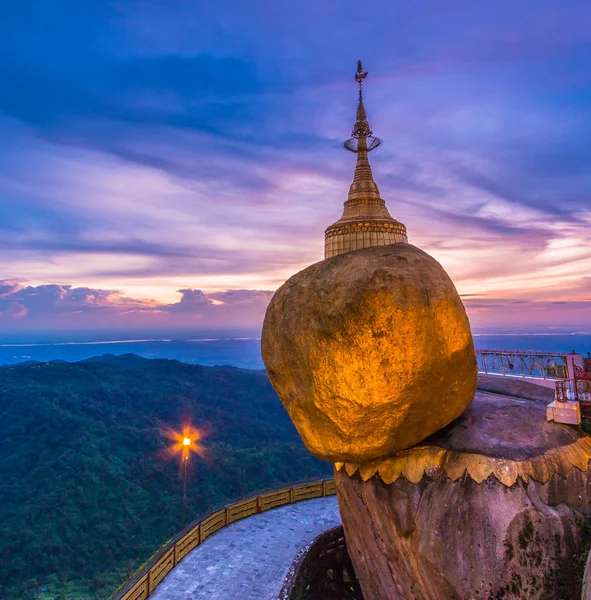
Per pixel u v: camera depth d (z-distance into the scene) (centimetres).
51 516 6162
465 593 745
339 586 1318
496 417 917
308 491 2095
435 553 785
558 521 735
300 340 917
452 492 809
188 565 1462
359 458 902
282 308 989
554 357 1227
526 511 741
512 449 816
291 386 971
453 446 862
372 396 818
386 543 907
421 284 823
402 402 824
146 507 6694
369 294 807
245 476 7944
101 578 5119
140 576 1272
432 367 822
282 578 1373
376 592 978
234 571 1421
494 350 1405
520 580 716
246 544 1616
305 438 973
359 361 816
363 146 1600
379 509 909
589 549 723
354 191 1546
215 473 7888
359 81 1639
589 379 927
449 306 842
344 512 1077
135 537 6000
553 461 796
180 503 6838
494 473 781
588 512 770
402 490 880
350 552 1084
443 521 795
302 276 986
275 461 8625
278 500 1992
